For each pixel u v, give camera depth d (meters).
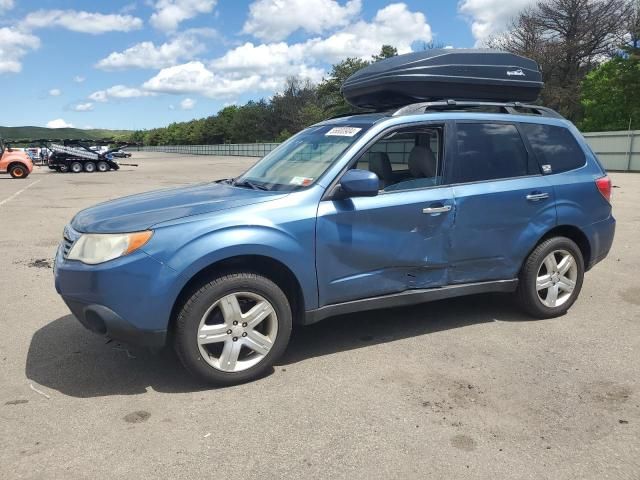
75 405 3.42
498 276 4.65
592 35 43.97
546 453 2.89
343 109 60.22
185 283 3.44
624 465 2.79
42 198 16.20
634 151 24.44
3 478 2.69
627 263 7.07
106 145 34.62
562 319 4.95
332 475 2.72
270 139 92.31
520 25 47.28
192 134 119.75
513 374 3.82
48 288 6.16
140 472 2.75
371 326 4.79
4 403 3.45
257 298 3.70
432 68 4.47
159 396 3.54
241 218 3.60
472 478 2.69
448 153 4.37
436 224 4.24
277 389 3.63
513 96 4.92
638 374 3.81
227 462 2.83
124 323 3.39
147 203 3.97
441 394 3.54
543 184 4.72
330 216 3.84
